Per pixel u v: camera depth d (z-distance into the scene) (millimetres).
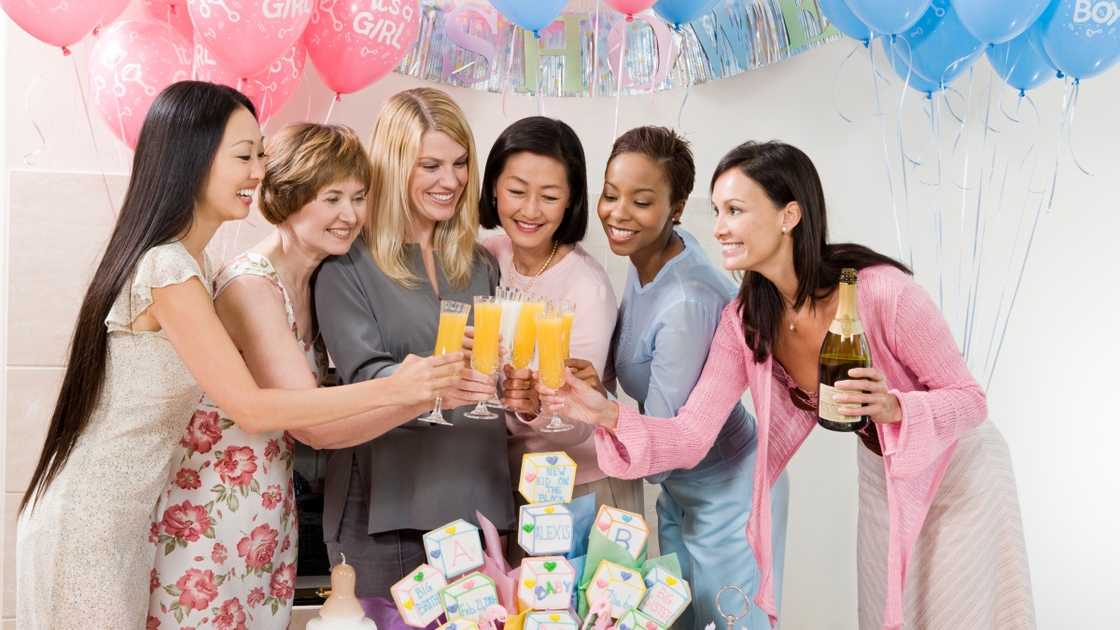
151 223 1872
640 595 1911
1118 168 3211
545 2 2416
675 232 2508
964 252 3219
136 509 1897
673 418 2262
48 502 1876
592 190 3084
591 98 3072
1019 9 2246
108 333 1883
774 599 2434
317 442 2166
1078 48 2361
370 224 2273
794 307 2158
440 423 2133
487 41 2965
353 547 2324
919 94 3156
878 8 2289
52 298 2693
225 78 2395
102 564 1859
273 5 2176
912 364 2115
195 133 1882
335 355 2211
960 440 2207
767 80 3111
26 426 2701
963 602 2168
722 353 2297
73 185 2689
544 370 2049
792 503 3256
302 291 2248
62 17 2287
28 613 1891
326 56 2451
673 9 2510
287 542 2191
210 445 2023
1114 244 3234
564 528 1941
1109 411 3283
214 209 1940
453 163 2256
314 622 1964
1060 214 3225
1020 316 3250
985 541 2176
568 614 1886
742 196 2082
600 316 2396
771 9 2994
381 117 2270
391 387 1944
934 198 3193
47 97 2830
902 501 2102
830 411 2016
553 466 1994
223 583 2027
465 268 2346
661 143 2307
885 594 2299
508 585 1952
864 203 3184
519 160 2281
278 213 2148
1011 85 2689
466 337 2129
